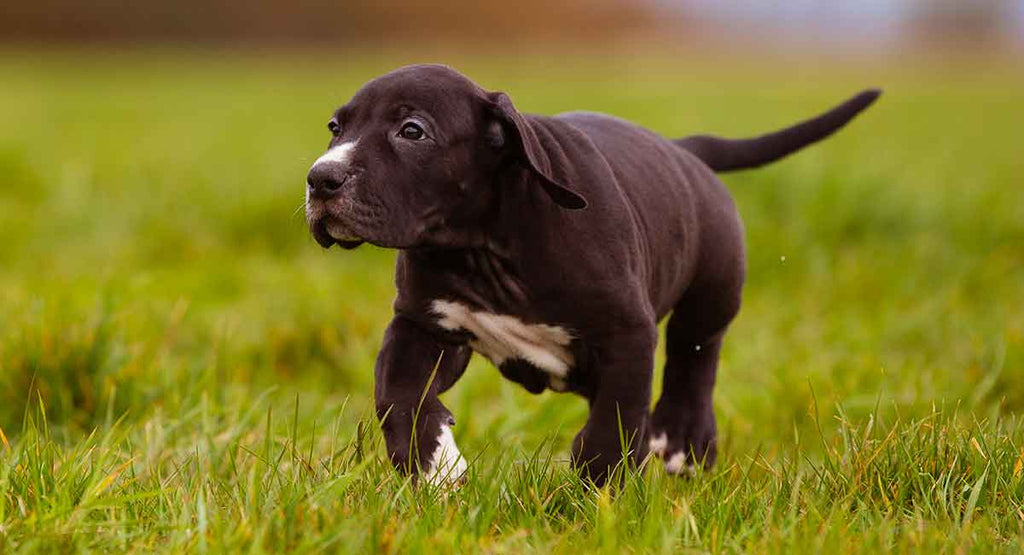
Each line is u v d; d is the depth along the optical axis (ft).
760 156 25.22
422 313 19.86
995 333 31.81
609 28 277.64
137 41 241.96
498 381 30.04
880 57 279.69
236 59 213.46
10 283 39.32
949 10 361.10
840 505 18.48
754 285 40.60
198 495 17.19
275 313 34.42
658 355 31.27
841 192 47.55
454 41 260.42
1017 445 21.13
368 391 29.60
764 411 27.40
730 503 17.90
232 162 65.10
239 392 26.99
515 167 18.97
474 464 19.21
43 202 56.13
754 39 349.61
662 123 84.84
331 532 16.25
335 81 153.48
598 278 19.10
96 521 17.20
